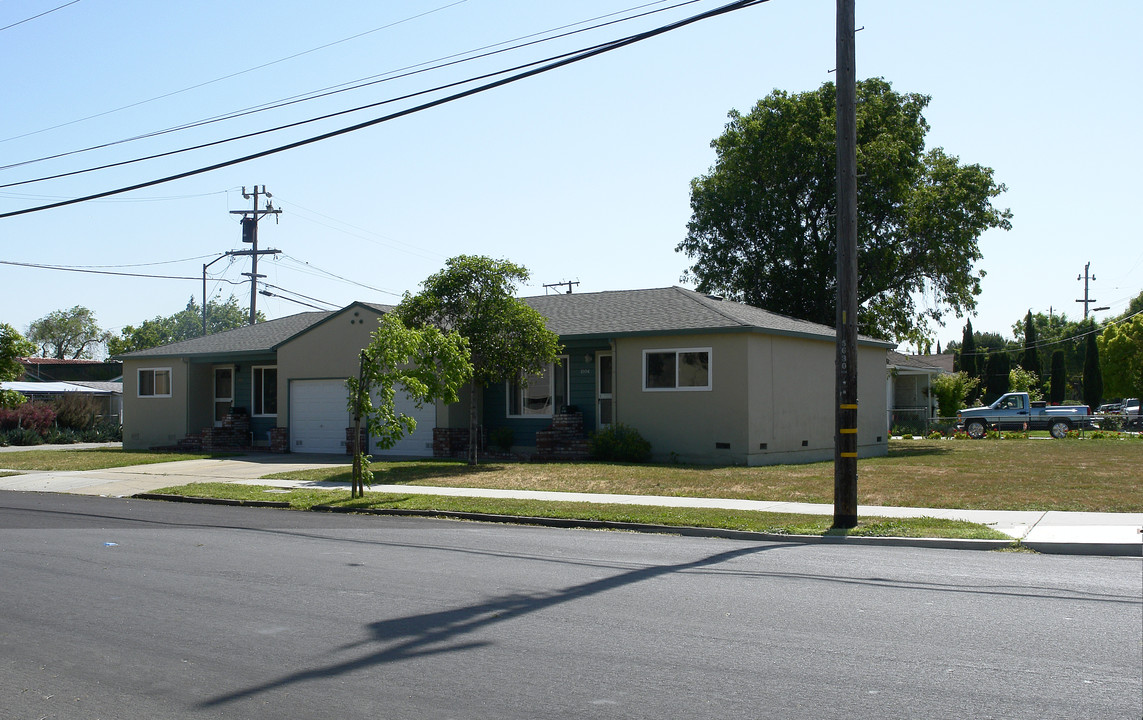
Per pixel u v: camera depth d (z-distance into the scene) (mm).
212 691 5801
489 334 20859
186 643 6906
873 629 7074
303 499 16750
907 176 36188
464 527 13562
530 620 7473
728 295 39594
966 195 36438
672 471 19656
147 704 5578
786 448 23266
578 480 18469
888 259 36094
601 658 6375
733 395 21703
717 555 10758
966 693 5539
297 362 27656
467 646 6723
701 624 7281
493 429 25703
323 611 7871
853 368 12805
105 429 39812
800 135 36188
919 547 11570
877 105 37031
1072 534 11656
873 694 5539
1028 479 17703
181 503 17422
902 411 48719
